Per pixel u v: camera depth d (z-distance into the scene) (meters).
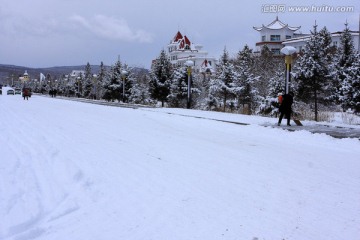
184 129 17.48
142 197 6.88
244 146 12.77
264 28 79.56
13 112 25.77
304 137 14.95
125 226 5.54
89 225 5.57
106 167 9.06
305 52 26.19
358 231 5.44
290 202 6.68
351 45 36.34
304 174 8.74
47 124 18.22
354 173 8.92
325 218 5.93
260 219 5.84
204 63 96.00
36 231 5.31
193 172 8.79
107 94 59.06
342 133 15.73
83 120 20.86
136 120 21.45
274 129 17.11
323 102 30.20
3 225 5.48
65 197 6.84
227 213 6.09
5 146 11.61
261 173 8.79
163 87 48.03
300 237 5.20
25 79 167.50
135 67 94.62
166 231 5.36
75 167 8.86
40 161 9.52
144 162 9.75
